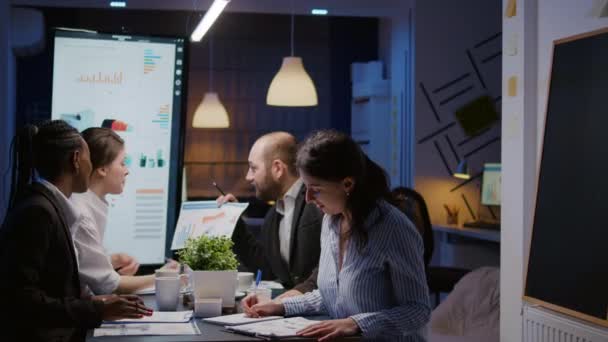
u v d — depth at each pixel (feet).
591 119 10.14
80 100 12.51
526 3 11.69
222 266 9.16
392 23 28.07
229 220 11.37
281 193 11.59
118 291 10.07
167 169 12.67
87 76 12.53
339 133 8.35
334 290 8.76
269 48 32.42
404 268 8.17
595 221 9.95
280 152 11.48
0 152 25.02
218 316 8.80
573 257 10.32
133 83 12.64
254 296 9.32
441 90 25.53
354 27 32.73
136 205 12.50
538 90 11.66
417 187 25.46
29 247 8.15
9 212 8.96
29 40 26.25
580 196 10.28
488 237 21.90
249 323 8.32
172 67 12.76
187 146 31.96
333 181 8.13
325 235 8.96
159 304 9.22
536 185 11.30
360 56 32.83
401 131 27.14
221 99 32.19
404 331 8.08
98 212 10.42
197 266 9.15
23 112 29.19
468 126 25.64
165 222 12.64
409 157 26.25
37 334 8.18
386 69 31.32
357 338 7.86
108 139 10.48
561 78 10.84
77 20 30.19
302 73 23.21
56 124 9.02
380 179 8.46
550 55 11.28
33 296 7.97
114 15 30.55
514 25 11.96
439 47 25.49
